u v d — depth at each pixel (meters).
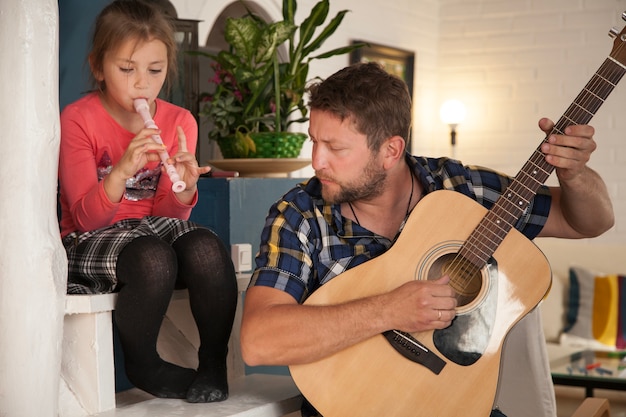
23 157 1.60
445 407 1.71
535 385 2.25
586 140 1.79
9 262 1.59
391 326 1.69
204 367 1.87
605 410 2.56
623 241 5.73
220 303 1.85
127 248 1.78
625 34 1.81
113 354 1.95
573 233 1.95
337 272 1.83
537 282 1.79
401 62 5.83
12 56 1.59
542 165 1.82
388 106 1.78
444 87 6.27
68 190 1.91
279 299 1.75
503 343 1.75
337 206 1.87
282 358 1.69
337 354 1.73
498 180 1.95
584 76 5.86
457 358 1.73
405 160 1.93
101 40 1.89
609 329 4.71
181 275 1.87
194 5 4.24
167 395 1.86
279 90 3.26
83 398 1.78
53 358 1.64
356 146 1.77
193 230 1.90
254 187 3.04
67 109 1.95
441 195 1.83
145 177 2.00
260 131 3.30
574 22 5.87
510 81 6.07
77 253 1.84
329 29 3.40
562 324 4.87
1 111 1.59
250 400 1.87
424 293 1.68
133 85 1.89
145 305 1.76
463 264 1.80
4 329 1.59
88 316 1.77
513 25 6.05
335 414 1.71
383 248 1.85
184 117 2.11
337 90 1.76
